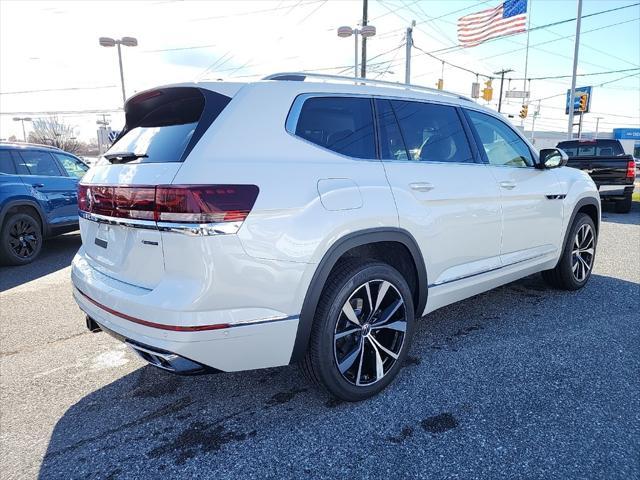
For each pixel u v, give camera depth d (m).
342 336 2.61
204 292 2.12
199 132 2.29
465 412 2.61
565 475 2.10
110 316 2.42
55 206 7.36
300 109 2.60
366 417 2.60
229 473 2.19
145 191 2.22
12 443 2.48
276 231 2.27
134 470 2.23
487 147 3.71
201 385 3.04
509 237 3.72
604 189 11.06
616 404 2.65
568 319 3.98
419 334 3.72
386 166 2.85
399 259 3.05
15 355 3.61
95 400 2.90
